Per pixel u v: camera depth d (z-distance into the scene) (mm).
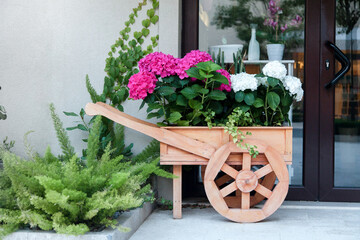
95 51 3109
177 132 2615
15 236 2131
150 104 2662
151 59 2588
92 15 3104
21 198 2211
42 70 3152
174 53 3051
